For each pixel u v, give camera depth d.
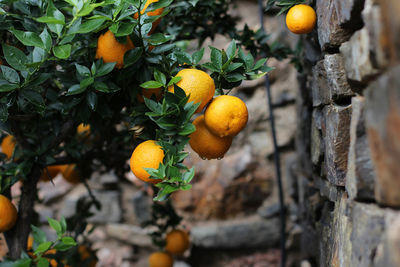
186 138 0.89
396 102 0.71
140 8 0.89
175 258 1.77
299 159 1.53
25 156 1.04
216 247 1.75
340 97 0.90
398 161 0.71
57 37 0.93
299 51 1.20
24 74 0.92
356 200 0.83
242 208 1.78
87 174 1.29
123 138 1.18
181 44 1.29
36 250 0.97
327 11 0.91
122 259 1.87
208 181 1.77
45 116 1.06
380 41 0.73
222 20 1.20
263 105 1.78
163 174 0.87
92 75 0.93
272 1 1.01
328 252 0.98
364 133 0.81
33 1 0.95
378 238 0.76
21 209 1.06
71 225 1.23
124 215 1.91
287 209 1.73
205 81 0.89
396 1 0.70
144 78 0.94
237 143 1.80
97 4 0.87
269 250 1.76
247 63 0.96
